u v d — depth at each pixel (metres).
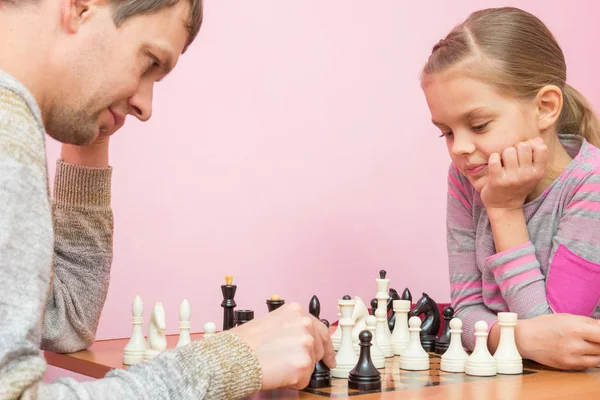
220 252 2.19
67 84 0.97
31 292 0.78
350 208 2.41
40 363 0.77
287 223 2.30
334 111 2.38
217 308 2.19
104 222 1.50
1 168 0.77
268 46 2.27
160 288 2.10
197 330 2.15
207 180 2.17
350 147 2.41
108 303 2.02
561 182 1.45
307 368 0.97
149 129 2.08
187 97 2.13
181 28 1.04
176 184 2.12
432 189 2.58
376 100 2.47
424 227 2.56
